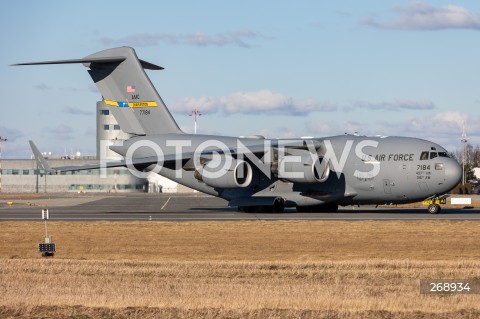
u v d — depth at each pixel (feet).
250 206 414.62
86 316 148.15
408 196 394.32
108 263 221.46
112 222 346.13
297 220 345.72
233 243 272.72
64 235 302.86
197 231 306.14
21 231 318.86
